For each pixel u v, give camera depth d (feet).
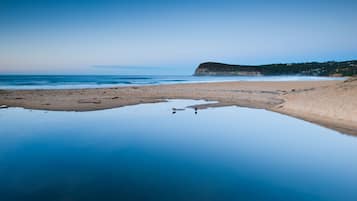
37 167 21.01
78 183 18.13
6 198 15.84
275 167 21.50
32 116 40.83
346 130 30.07
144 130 33.27
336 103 37.88
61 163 21.97
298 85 87.81
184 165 21.89
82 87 95.91
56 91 76.33
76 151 25.16
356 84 44.37
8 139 28.99
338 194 16.76
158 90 82.48
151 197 16.24
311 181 18.81
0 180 18.57
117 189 17.31
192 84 107.34
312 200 16.01
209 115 42.52
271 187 17.83
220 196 16.49
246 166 21.70
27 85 107.96
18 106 48.83
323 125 32.55
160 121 38.19
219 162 22.61
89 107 48.91
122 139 29.40
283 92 67.82
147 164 21.98
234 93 70.64
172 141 28.81
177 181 18.67
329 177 19.40
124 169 20.84
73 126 34.81
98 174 19.71
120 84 119.24
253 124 36.04
